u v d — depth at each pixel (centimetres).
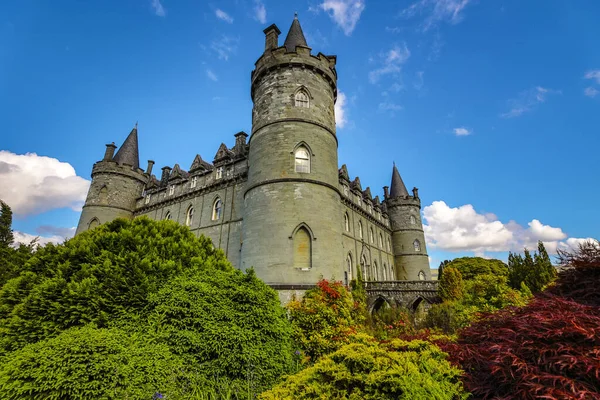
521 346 377
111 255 751
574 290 531
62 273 718
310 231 1647
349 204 3091
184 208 3005
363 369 478
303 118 1872
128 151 3859
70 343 489
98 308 653
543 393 329
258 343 691
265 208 1714
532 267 1841
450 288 2005
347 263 2809
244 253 1736
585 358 321
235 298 745
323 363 515
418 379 433
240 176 2555
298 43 2250
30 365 455
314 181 1755
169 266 773
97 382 458
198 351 627
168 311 659
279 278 1545
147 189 3675
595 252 546
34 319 647
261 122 1939
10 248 1988
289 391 491
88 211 3394
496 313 531
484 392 406
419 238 4228
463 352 482
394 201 4400
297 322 1178
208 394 580
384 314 1605
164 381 531
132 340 586
